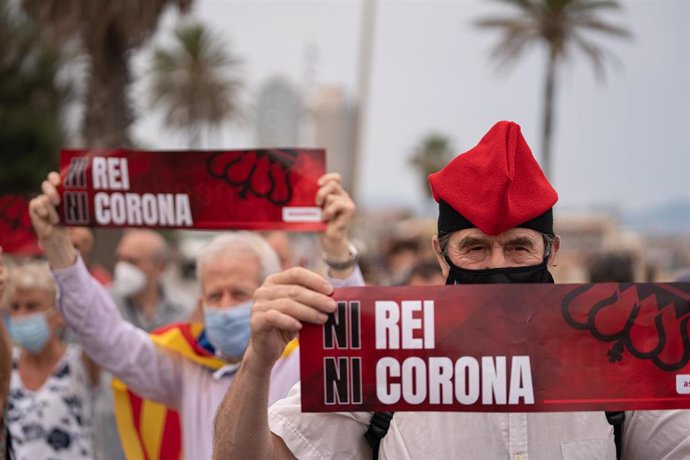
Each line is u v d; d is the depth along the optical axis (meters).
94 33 12.34
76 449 3.55
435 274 4.93
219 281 2.87
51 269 3.00
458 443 1.83
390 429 1.88
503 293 1.76
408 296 1.75
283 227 3.03
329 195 2.98
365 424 1.91
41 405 3.53
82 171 3.10
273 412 1.90
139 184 3.12
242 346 2.86
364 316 1.75
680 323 1.76
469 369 1.75
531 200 1.78
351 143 21.92
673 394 1.75
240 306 2.84
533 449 1.82
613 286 1.76
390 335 1.75
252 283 2.88
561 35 25.92
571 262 15.51
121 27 12.20
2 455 2.84
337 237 2.94
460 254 1.85
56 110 22.05
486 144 1.82
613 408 1.75
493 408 1.74
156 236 5.35
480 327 1.75
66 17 12.19
